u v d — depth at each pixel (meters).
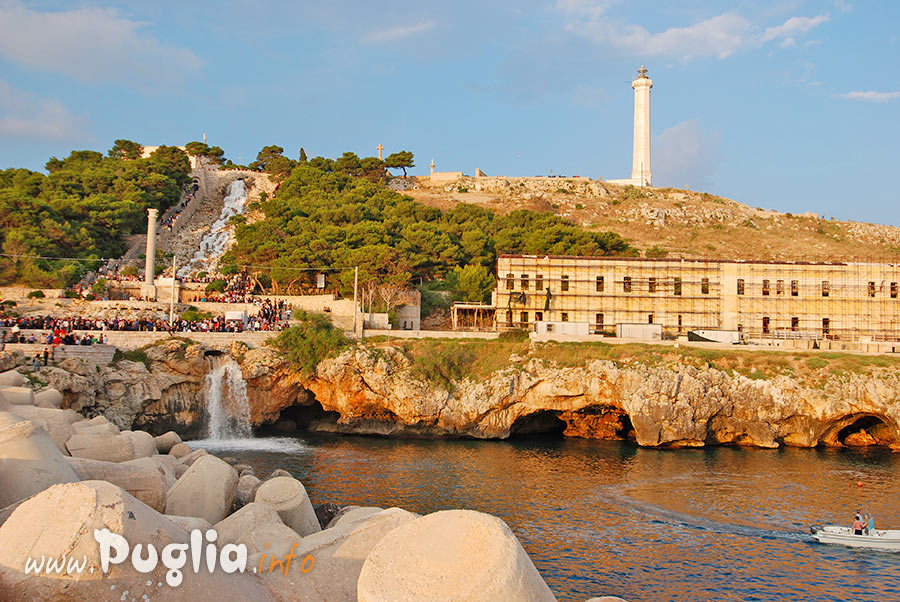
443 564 14.38
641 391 82.25
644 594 37.31
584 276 113.75
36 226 113.38
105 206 130.62
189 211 165.12
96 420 40.56
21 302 91.94
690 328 112.62
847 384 82.81
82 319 85.69
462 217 166.12
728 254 173.12
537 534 46.69
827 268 113.25
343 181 184.88
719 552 43.94
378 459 70.38
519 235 150.38
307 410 92.56
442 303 119.00
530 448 80.00
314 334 87.62
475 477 62.94
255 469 63.66
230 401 83.62
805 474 66.56
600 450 79.38
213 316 95.62
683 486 60.88
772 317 112.62
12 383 43.56
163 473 26.83
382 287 108.56
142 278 108.25
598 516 51.19
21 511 16.69
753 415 83.25
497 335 97.69
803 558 43.22
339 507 34.03
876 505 55.44
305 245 118.81
